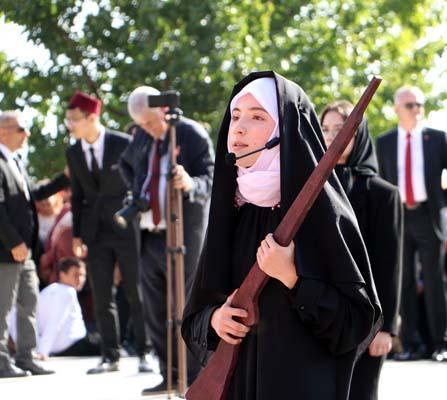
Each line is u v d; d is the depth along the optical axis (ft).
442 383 37.27
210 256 18.06
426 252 44.04
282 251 16.65
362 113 16.02
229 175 18.15
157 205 35.17
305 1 80.79
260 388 17.17
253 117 17.60
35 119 77.30
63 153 76.33
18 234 41.55
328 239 16.97
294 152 17.10
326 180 16.34
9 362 41.55
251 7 77.30
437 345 44.11
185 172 33.78
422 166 44.14
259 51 75.61
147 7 72.64
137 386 37.96
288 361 17.11
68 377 41.19
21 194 42.16
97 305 42.83
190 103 74.33
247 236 17.98
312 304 16.78
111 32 75.20
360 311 17.16
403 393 34.96
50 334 47.62
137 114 35.22
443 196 44.37
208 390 17.67
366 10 81.92
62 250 49.62
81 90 75.92
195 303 18.48
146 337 42.78
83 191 42.86
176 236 33.83
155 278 35.42
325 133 24.47
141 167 35.60
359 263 17.37
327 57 77.77
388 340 22.79
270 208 17.74
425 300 44.42
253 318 17.19
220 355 17.69
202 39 73.15
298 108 17.47
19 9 74.43
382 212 23.12
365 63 81.97
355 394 22.68
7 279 41.45
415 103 44.34
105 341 42.86
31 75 76.38
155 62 73.00
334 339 17.08
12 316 47.39
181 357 33.88
